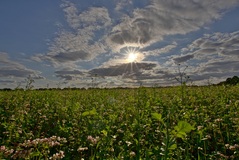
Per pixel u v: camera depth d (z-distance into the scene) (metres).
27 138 6.46
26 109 10.35
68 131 7.42
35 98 14.47
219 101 11.52
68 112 10.05
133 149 5.91
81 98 15.20
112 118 7.81
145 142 6.06
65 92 19.75
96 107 10.70
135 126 6.99
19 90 17.05
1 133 7.32
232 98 12.68
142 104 10.30
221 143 6.18
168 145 3.54
